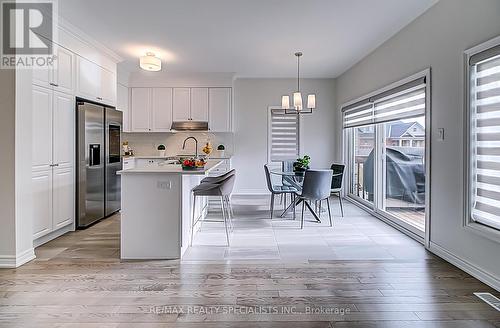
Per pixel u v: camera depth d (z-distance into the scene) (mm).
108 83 5344
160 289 2672
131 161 6566
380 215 5211
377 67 5137
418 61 3896
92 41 4707
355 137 6605
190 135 7402
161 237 3369
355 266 3188
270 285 2754
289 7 3662
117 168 5500
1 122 3064
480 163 2912
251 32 4457
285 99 5359
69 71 4258
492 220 2758
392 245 3854
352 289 2680
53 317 2232
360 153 6328
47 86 3820
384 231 4477
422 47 3803
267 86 7418
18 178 3125
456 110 3170
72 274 2965
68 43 4223
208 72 6852
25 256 3238
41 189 3758
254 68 6484
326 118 7453
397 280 2855
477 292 2617
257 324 2166
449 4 3271
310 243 3926
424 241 3785
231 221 5051
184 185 3521
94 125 4680
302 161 5359
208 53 5410
